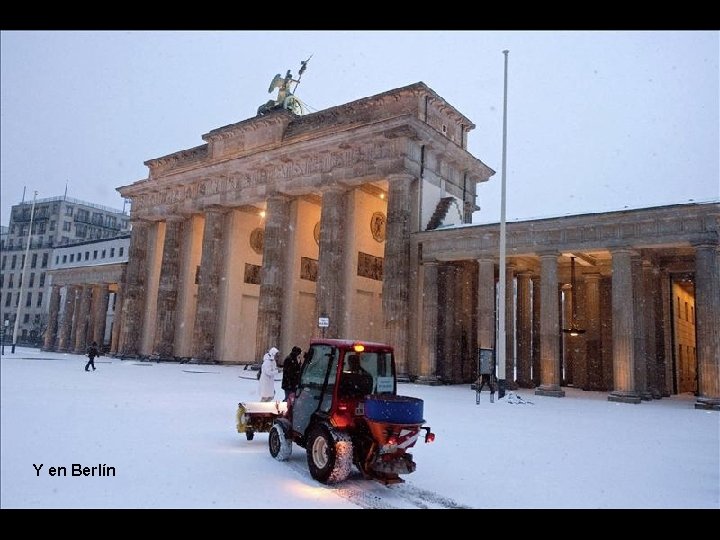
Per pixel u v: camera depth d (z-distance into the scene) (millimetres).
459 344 41781
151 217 60406
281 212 48375
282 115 50125
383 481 9312
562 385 44406
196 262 58062
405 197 40594
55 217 89688
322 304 43250
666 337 39625
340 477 9531
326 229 44344
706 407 26188
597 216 31469
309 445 10305
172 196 58688
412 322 40188
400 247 39969
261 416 13211
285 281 48469
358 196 46188
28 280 87625
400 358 38938
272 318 46719
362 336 45656
